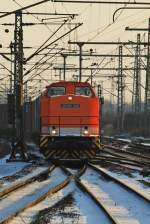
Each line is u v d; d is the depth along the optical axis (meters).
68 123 49.31
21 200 27.41
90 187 33.19
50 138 49.41
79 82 50.19
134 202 26.69
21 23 51.97
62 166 49.16
